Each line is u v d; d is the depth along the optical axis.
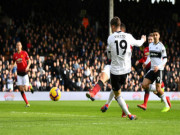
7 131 7.10
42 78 24.91
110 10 26.39
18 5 34.38
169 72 27.78
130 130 7.31
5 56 28.59
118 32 9.05
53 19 33.72
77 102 21.05
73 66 26.64
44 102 20.97
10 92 23.44
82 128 7.57
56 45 29.78
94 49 30.08
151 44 13.18
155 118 10.51
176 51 33.16
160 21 37.38
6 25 32.31
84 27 32.97
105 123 8.60
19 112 12.73
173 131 7.20
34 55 27.39
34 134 6.70
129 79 26.58
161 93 13.55
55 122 8.88
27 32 30.61
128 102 21.27
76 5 36.28
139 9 37.75
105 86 25.73
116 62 9.07
